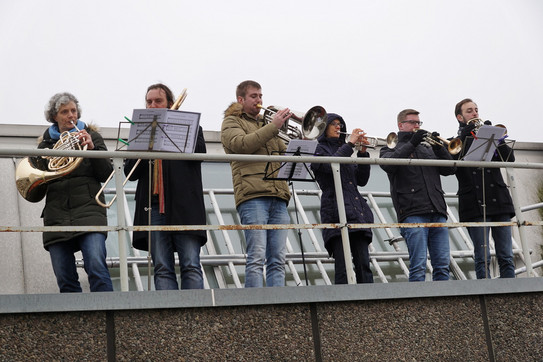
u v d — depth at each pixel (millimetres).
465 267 10508
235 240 9727
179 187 6770
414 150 8109
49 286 8805
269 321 6039
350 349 6191
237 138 7062
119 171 6102
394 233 10477
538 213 11438
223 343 5867
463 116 8539
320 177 7590
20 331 5480
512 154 8453
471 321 6621
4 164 9164
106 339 5633
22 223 8977
